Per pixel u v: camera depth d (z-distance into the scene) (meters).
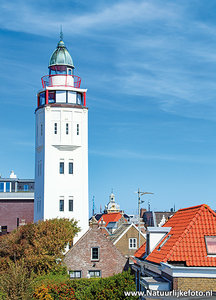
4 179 102.75
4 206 98.50
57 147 79.19
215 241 30.11
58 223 61.72
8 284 36.38
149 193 59.47
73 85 81.62
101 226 82.31
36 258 54.22
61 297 41.97
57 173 79.00
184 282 27.94
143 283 30.48
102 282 35.44
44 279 45.31
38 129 82.00
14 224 97.94
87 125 81.12
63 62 80.75
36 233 57.91
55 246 56.91
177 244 29.95
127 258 59.97
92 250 59.59
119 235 74.56
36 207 81.94
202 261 29.02
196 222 31.22
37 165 82.56
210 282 27.94
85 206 79.62
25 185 104.81
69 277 54.81
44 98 81.31
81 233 78.31
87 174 80.38
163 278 30.11
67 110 79.75
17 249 56.91
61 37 82.75
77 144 79.75
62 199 78.81
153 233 34.81
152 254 33.94
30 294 37.38
